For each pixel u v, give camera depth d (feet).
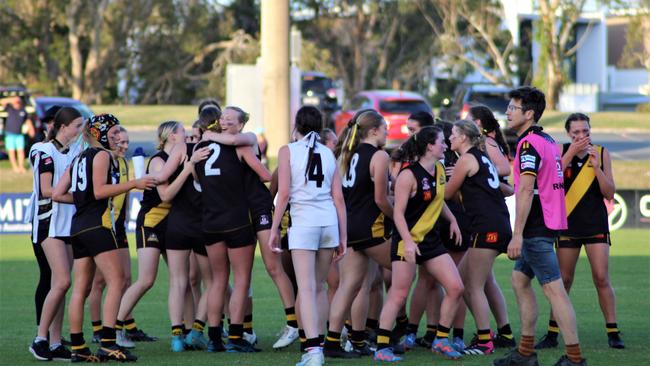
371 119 94.48
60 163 96.48
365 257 95.35
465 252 99.40
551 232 83.30
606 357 94.48
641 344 102.42
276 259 99.71
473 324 121.29
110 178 90.48
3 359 95.86
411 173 90.12
